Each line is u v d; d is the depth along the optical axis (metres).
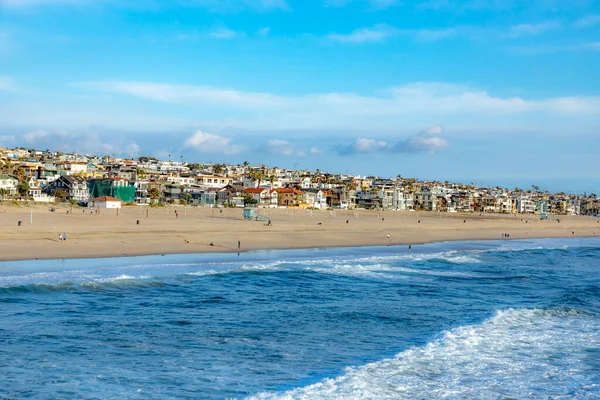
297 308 33.78
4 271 41.56
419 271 52.72
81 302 32.59
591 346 26.91
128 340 25.66
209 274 44.41
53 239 60.84
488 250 79.50
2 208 107.56
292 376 21.69
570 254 78.00
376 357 24.36
